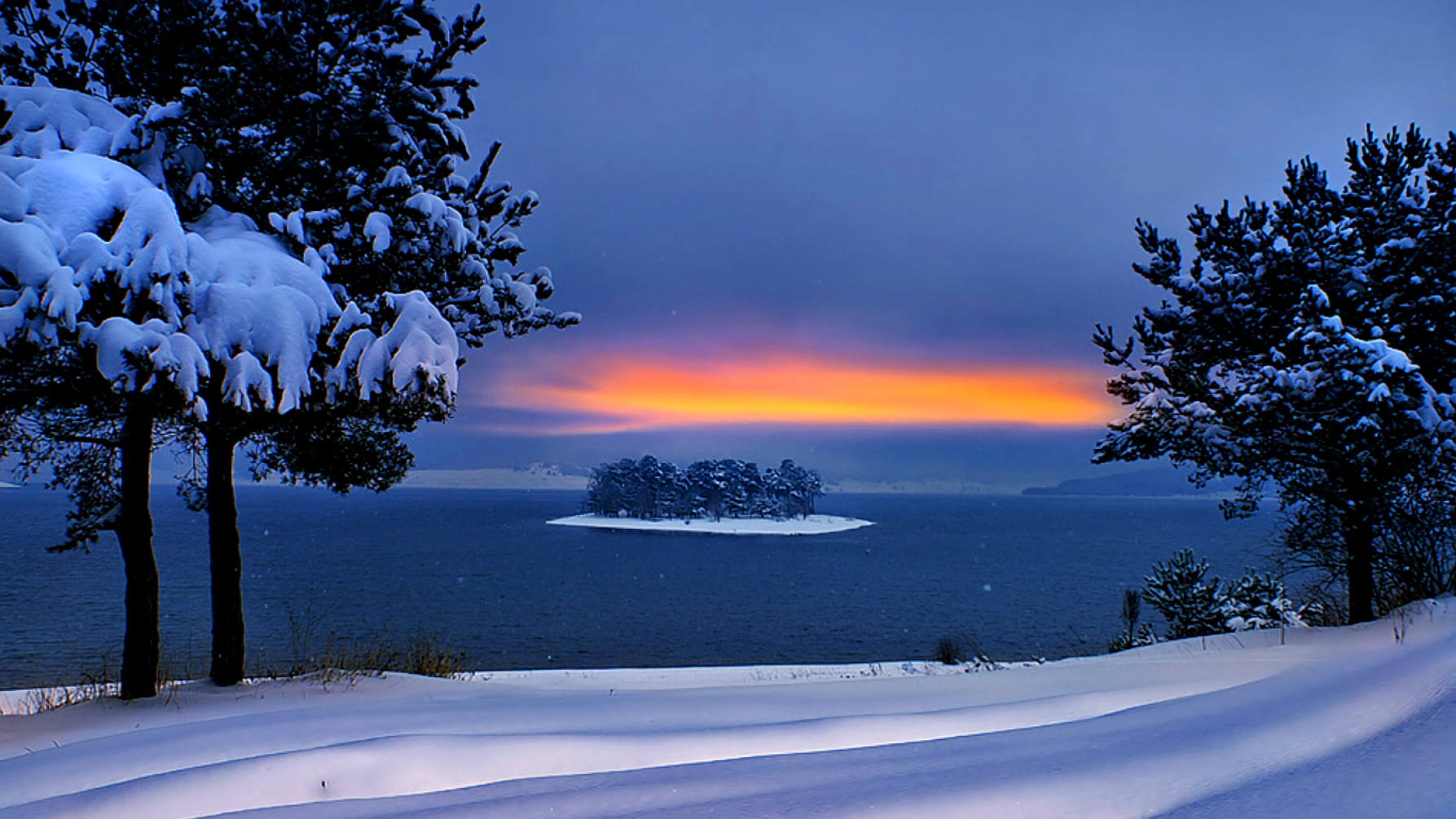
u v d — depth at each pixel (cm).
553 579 8550
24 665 3047
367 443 1212
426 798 245
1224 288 1311
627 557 11669
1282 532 1439
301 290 783
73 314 621
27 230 620
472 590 7400
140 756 371
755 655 4034
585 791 241
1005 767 248
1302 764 228
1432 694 297
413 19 952
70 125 745
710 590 7675
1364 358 1048
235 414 871
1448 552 1180
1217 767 232
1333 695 323
